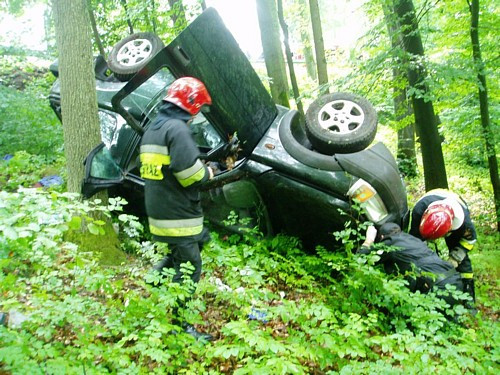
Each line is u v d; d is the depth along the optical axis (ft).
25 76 41.60
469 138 28.99
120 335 10.29
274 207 16.60
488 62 24.23
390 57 22.22
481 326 11.93
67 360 8.30
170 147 10.27
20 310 10.23
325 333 10.57
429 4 25.64
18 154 24.08
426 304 11.33
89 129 15.49
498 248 23.06
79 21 15.19
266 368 8.57
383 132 50.34
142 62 18.58
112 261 14.80
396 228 13.91
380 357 10.78
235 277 13.25
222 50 15.11
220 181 16.12
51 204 8.39
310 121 16.31
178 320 10.37
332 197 15.39
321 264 15.74
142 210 18.13
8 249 8.23
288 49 29.81
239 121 16.06
